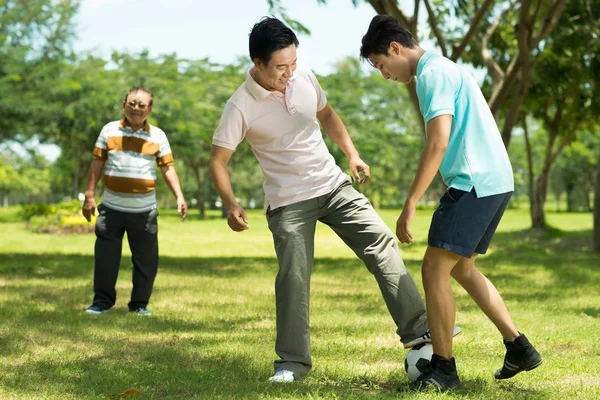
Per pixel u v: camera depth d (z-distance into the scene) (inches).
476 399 134.0
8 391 141.6
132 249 267.0
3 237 892.0
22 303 281.3
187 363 171.5
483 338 208.1
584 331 222.5
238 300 302.8
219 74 1194.6
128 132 266.2
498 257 598.5
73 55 1116.5
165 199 2642.7
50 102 1062.4
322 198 156.3
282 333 154.6
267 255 637.9
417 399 133.0
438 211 143.1
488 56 528.1
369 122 1403.8
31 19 1072.2
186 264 503.8
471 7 604.7
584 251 671.8
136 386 147.6
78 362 172.2
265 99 153.4
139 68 1147.3
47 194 2792.8
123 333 215.3
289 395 134.7
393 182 2117.4
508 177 143.8
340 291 344.2
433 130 138.5
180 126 1104.2
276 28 146.7
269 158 156.5
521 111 837.2
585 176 2087.8
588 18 631.2
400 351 188.5
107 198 265.3
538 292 343.9
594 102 780.0
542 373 161.5
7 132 1101.7
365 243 155.0
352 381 152.6
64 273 411.5
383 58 148.0
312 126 157.9
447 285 143.5
